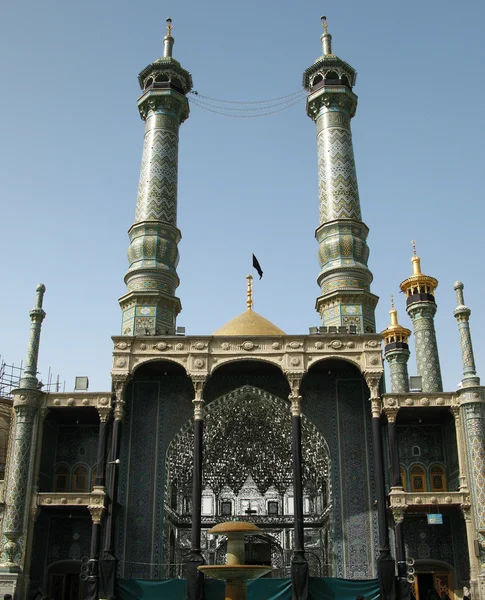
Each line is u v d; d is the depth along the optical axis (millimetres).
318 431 26375
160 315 28219
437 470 26203
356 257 29234
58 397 24984
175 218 30859
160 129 32125
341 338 25172
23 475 23734
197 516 22984
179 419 26688
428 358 34000
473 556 22844
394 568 22188
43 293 26594
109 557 22656
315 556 34938
